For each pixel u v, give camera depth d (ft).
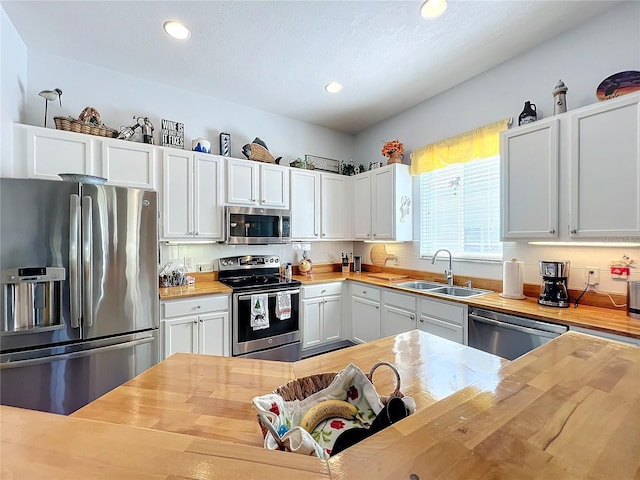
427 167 10.21
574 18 6.57
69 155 7.39
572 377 2.00
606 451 1.31
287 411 2.46
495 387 1.85
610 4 6.19
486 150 8.54
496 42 7.37
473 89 9.02
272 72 8.73
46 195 5.73
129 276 6.58
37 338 5.65
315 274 12.43
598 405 1.66
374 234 11.57
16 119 7.04
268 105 11.05
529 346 6.12
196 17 6.49
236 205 9.86
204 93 10.13
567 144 6.13
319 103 10.84
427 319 8.43
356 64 8.30
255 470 1.13
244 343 9.04
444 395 3.01
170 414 2.68
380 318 10.12
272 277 11.05
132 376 6.59
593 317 5.69
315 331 10.74
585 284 6.67
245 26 6.77
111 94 8.77
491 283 8.71
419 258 10.94
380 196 11.30
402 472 1.16
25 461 1.15
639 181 5.19
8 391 5.50
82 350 6.03
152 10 6.30
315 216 11.76
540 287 7.39
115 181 7.91
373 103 10.82
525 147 6.80
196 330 8.29
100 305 6.20
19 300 5.62
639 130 5.18
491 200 8.81
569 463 1.24
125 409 2.75
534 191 6.63
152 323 6.91
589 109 5.79
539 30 6.95
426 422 1.47
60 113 8.09
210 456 1.19
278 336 9.71
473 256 9.27
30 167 6.94
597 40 6.52
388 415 2.16
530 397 1.73
